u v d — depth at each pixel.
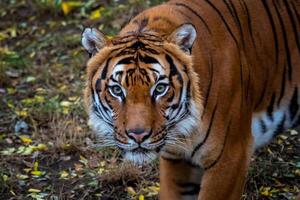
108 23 14.44
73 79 12.84
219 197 7.63
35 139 11.11
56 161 10.59
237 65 7.53
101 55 6.93
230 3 7.79
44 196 9.72
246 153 7.77
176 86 6.78
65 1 15.87
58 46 14.12
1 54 13.78
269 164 10.05
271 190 9.61
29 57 13.80
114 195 9.73
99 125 7.06
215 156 7.46
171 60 6.80
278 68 8.23
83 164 10.44
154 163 10.13
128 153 6.82
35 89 12.69
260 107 8.18
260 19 8.02
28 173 10.32
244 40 7.77
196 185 8.34
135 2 14.82
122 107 6.73
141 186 9.73
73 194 9.77
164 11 7.38
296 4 8.38
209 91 7.27
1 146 11.00
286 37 8.25
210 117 7.31
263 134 8.38
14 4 16.08
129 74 6.69
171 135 6.92
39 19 15.42
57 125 11.18
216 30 7.49
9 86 12.84
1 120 11.66
